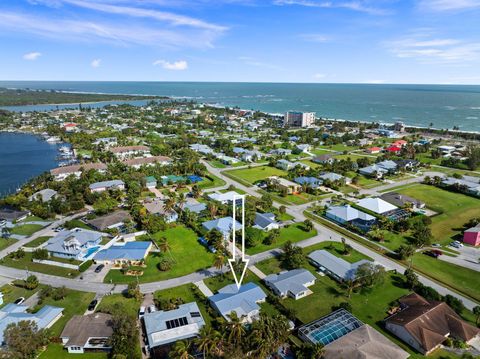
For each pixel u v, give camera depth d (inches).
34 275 3193.9
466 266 3548.2
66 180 6043.3
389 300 2962.6
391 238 4165.8
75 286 3127.5
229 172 7140.8
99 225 4232.3
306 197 5620.1
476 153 7529.5
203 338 2143.2
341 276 3216.0
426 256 3762.3
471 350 2396.7
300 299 2962.6
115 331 2386.8
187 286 3122.5
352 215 4623.5
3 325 2466.8
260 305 2844.5
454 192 5925.2
